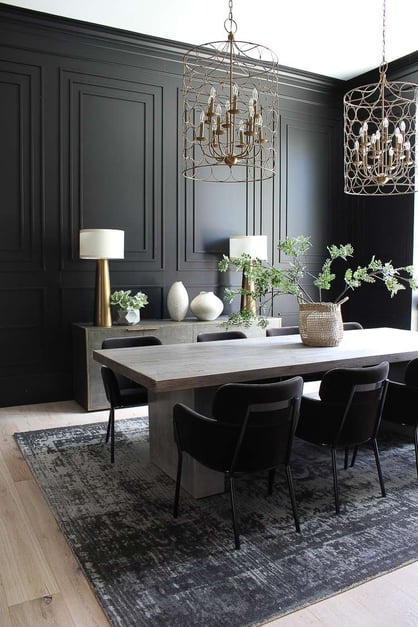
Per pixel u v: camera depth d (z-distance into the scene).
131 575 2.10
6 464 3.31
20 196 4.67
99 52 4.93
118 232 4.61
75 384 4.87
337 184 6.52
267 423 2.29
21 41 4.59
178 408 2.48
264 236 5.44
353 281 3.46
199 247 5.60
